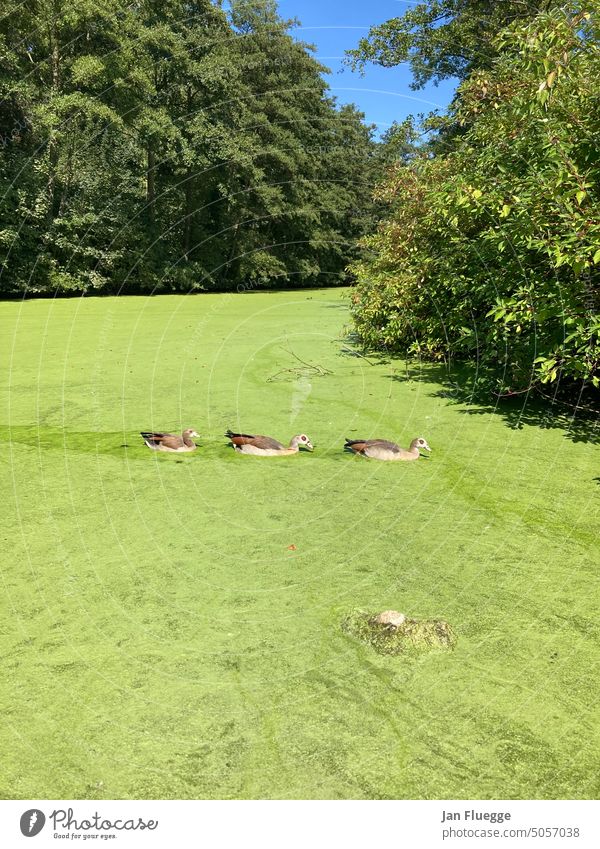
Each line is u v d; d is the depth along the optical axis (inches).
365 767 95.5
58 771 94.9
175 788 92.0
